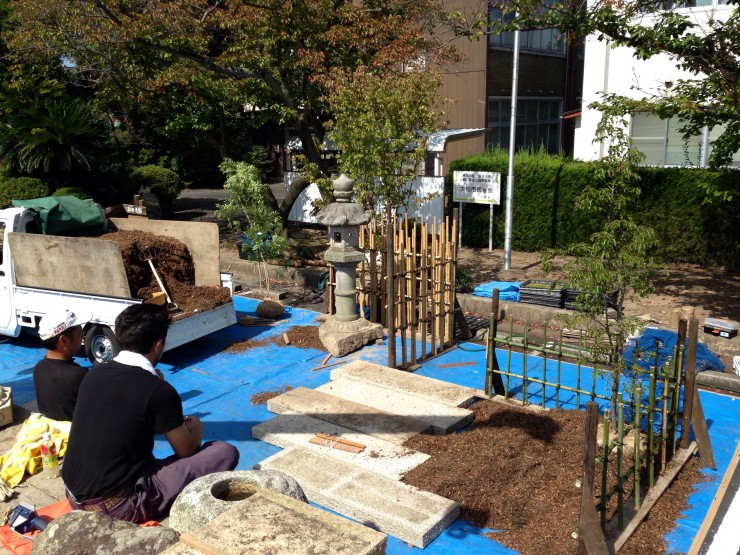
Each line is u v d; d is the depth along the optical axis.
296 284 13.09
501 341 7.29
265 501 3.29
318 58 12.24
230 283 9.93
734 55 9.77
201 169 28.78
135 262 9.20
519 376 7.21
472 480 5.64
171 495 4.00
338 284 9.27
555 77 25.81
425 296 8.79
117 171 21.88
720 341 9.11
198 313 8.98
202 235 9.77
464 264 14.05
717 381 7.86
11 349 9.59
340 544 2.92
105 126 21.25
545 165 14.55
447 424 6.59
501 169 15.00
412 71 11.55
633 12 9.82
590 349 6.41
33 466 5.54
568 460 5.95
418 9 13.71
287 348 9.38
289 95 13.52
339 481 5.59
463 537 5.02
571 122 27.11
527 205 14.96
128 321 4.01
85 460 3.81
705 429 6.09
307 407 7.10
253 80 14.16
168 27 12.17
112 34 13.49
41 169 18.62
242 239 14.20
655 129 14.67
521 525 5.13
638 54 9.85
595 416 4.23
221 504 3.51
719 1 13.23
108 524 3.30
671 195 13.34
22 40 14.07
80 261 8.48
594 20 9.91
